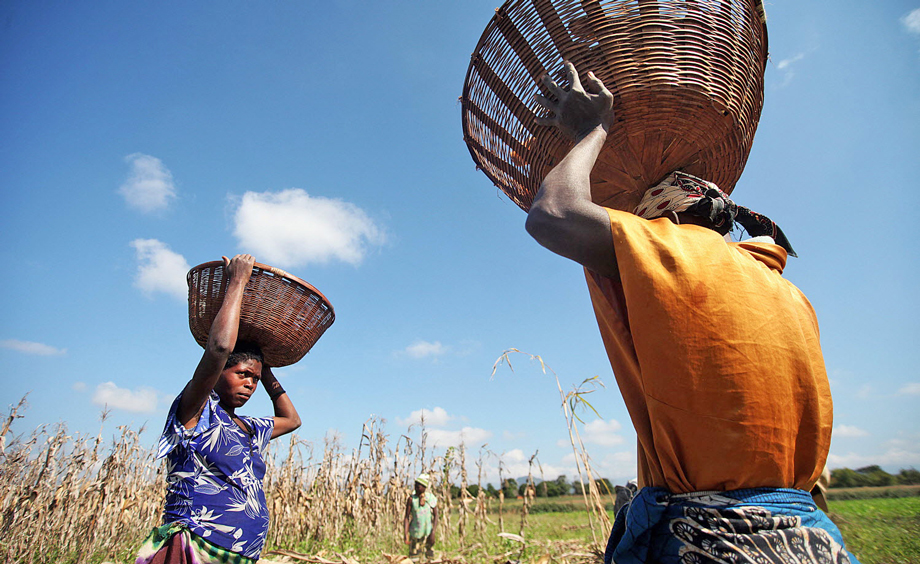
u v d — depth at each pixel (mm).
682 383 1066
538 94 1685
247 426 3078
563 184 1319
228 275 2865
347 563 5762
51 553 7488
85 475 7387
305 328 3113
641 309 1129
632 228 1216
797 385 1131
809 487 1188
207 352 2570
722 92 1675
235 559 2572
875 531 7629
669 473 1129
